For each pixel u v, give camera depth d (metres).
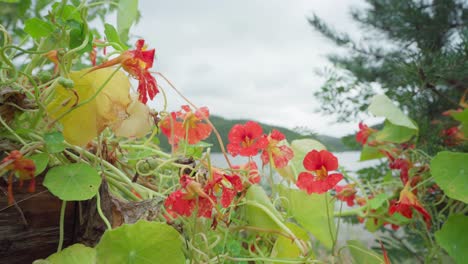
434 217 1.78
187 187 0.76
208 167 0.80
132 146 0.99
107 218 0.71
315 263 1.02
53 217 0.75
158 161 0.95
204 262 0.88
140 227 0.64
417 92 2.03
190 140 1.01
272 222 1.10
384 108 1.44
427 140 1.97
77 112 0.71
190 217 0.88
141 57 0.69
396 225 1.72
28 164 0.63
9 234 0.72
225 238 0.96
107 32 0.87
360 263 1.27
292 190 1.23
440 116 2.16
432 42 2.48
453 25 2.51
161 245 0.66
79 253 0.67
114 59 0.69
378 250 1.99
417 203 1.30
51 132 0.69
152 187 0.96
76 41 0.74
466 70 1.84
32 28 0.73
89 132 0.72
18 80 0.79
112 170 0.82
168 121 0.99
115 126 0.74
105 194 0.72
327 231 1.21
